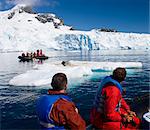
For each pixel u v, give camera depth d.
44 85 12.10
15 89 11.34
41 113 3.07
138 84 12.26
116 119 3.46
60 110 2.98
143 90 10.60
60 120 2.98
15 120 6.63
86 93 10.24
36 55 37.06
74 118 2.96
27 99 9.29
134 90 10.63
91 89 11.19
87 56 45.41
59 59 37.62
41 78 12.97
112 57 40.59
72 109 3.02
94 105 3.82
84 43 82.12
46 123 3.04
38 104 3.17
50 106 3.02
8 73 18.73
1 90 11.18
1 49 79.00
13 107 8.09
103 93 3.56
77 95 9.85
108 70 18.28
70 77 14.88
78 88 11.46
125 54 50.59
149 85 11.89
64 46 84.38
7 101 9.00
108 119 3.50
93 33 91.12
